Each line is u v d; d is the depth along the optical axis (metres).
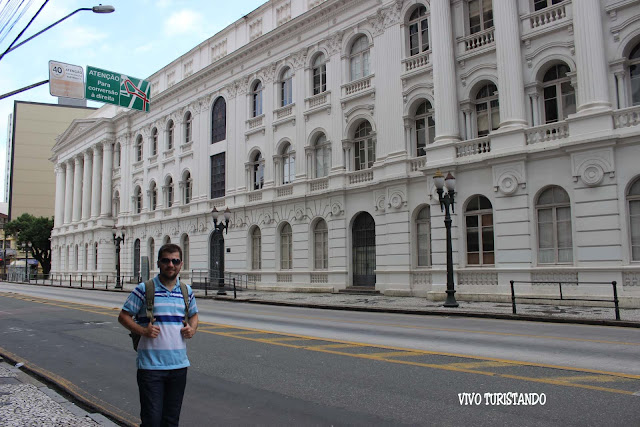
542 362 8.42
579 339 10.82
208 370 8.62
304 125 29.62
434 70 22.44
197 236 37.81
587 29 18.03
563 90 19.56
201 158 38.03
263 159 32.56
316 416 5.98
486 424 5.48
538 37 19.86
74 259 58.62
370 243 25.89
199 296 28.05
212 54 38.28
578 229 17.66
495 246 19.78
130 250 46.91
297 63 30.34
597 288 17.17
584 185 17.61
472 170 20.83
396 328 13.14
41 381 8.46
